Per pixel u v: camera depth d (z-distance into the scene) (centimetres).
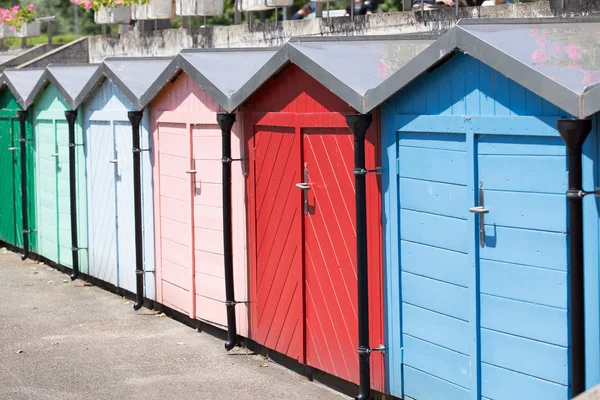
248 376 701
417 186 568
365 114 573
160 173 890
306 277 681
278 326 721
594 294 459
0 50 1934
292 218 690
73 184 1060
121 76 925
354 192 620
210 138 802
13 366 739
